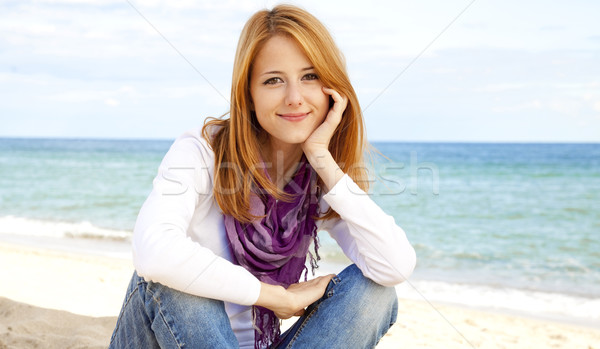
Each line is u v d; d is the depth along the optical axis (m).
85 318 3.56
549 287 6.15
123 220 11.99
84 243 8.30
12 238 8.77
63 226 10.61
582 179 23.56
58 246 7.95
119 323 1.69
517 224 13.89
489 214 15.55
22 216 12.76
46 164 30.34
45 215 12.98
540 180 23.53
